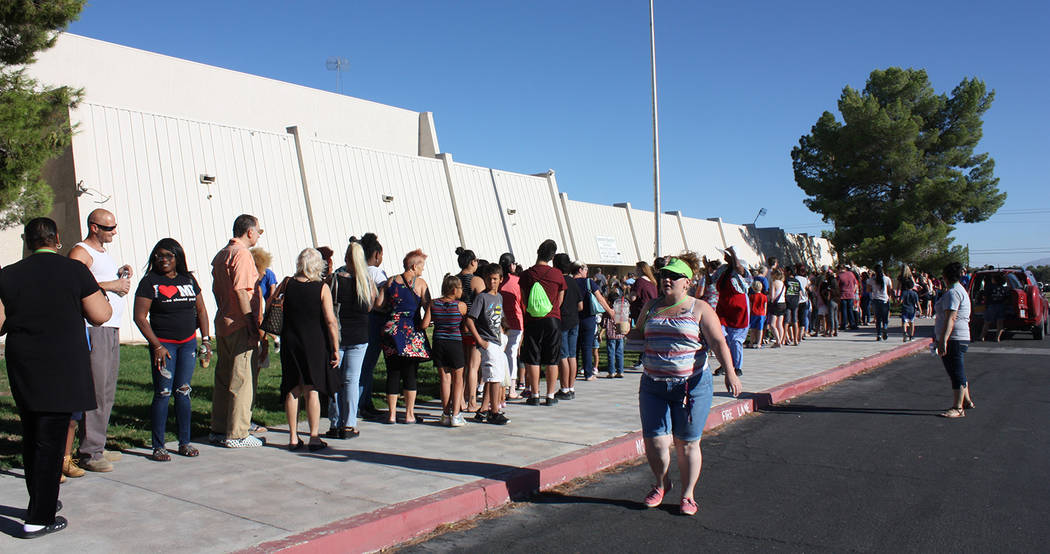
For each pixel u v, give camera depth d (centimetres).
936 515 519
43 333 436
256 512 478
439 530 496
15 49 1269
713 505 549
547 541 475
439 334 778
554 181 3312
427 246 2558
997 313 1923
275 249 2092
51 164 1750
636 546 464
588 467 646
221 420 695
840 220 4019
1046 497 560
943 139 4022
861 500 557
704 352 524
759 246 4806
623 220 3759
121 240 1750
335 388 664
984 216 3956
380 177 2475
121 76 2556
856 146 3891
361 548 450
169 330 613
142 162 1841
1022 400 997
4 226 1314
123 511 477
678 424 523
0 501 495
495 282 803
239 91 2959
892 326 2348
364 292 719
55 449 435
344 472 584
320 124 3284
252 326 647
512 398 957
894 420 873
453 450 664
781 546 461
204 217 1941
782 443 761
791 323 1712
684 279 520
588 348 1148
